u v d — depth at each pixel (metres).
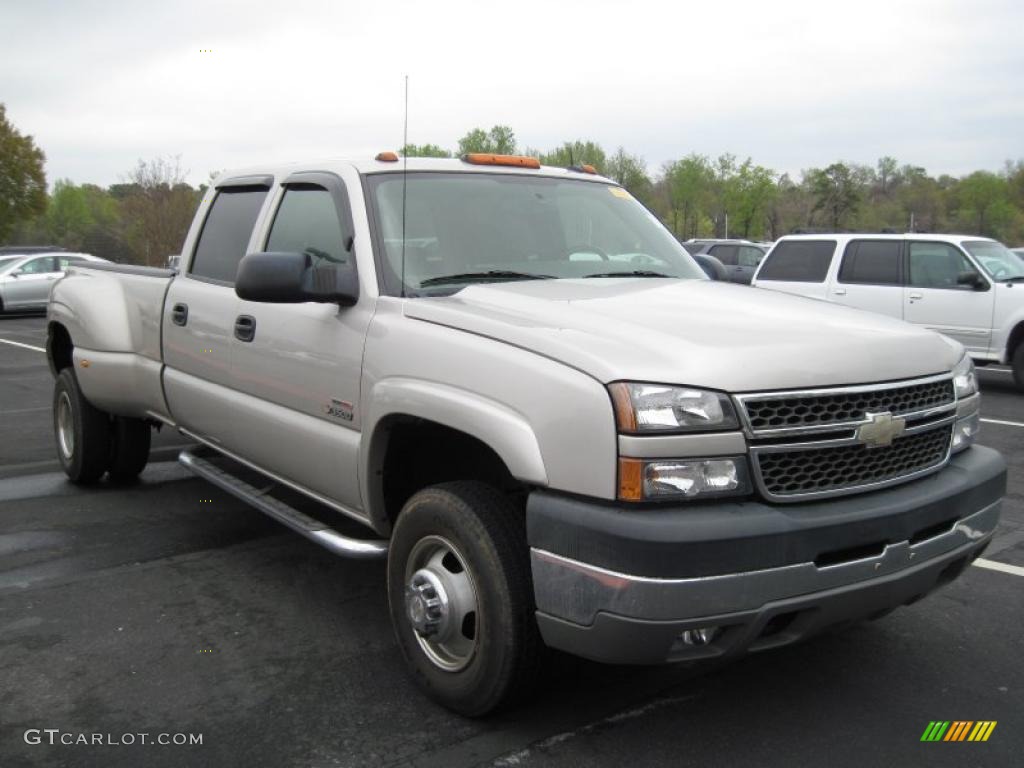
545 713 3.39
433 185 4.24
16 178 56.62
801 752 3.14
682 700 3.48
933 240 12.01
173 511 5.91
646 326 3.14
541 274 4.12
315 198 4.36
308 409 4.06
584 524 2.78
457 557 3.28
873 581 2.97
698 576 2.68
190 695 3.52
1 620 4.20
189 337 5.04
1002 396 11.24
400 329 3.53
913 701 3.49
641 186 51.84
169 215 42.16
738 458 2.81
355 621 4.23
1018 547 5.34
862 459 3.03
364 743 3.19
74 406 6.24
